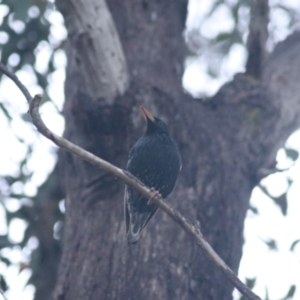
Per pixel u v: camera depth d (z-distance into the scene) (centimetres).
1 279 1234
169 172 1071
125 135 1080
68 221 1085
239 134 1164
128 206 1014
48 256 1391
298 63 1337
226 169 1102
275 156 1197
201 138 1120
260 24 1254
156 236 997
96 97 1082
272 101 1236
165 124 1091
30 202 1415
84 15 1048
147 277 952
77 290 961
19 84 812
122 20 1252
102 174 1056
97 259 981
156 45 1221
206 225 1034
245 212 1101
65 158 1123
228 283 992
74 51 1083
